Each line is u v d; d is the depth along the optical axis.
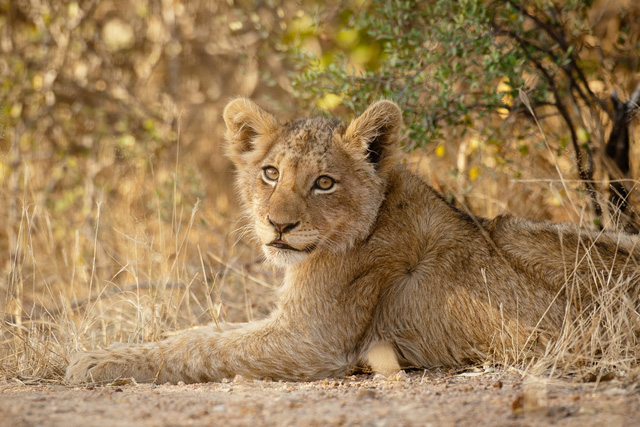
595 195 11.15
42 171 17.28
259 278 12.53
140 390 7.56
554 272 8.55
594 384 7.05
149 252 10.80
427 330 8.81
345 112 12.91
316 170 8.66
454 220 9.02
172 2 19.19
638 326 7.89
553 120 13.03
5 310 10.07
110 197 16.33
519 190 12.71
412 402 6.58
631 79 12.56
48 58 18.08
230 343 8.58
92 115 17.97
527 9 11.95
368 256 8.85
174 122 18.55
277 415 6.16
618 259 8.52
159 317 9.95
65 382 8.41
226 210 16.42
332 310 8.74
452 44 10.84
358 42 15.69
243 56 16.69
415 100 11.07
